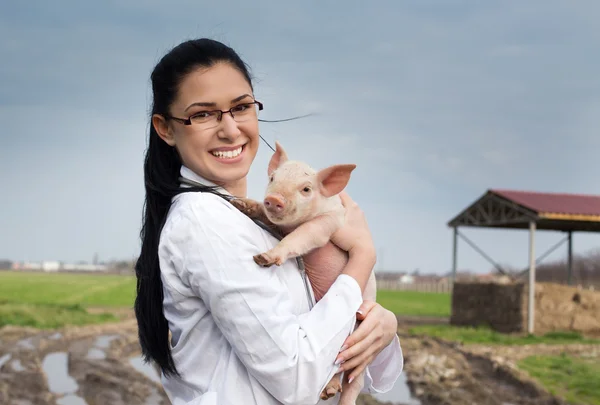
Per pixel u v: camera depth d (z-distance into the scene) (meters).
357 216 3.49
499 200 26.12
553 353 19.58
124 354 17.72
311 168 3.54
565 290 25.86
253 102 3.25
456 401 12.61
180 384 3.07
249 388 2.79
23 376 13.05
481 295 26.80
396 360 3.46
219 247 2.79
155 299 3.13
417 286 64.81
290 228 3.41
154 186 3.27
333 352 2.80
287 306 2.83
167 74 3.17
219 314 2.75
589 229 31.06
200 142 3.15
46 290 50.81
